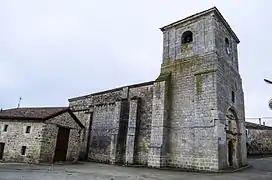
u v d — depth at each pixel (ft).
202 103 59.26
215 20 65.62
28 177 37.78
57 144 64.28
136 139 70.90
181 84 65.82
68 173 45.83
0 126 63.93
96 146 83.46
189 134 59.57
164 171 53.98
